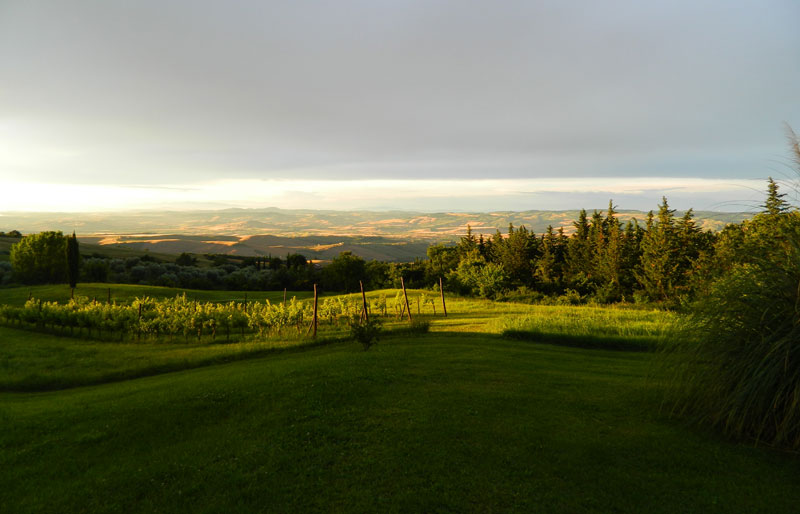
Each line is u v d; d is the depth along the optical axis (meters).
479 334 22.44
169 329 25.52
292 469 6.41
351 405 9.18
